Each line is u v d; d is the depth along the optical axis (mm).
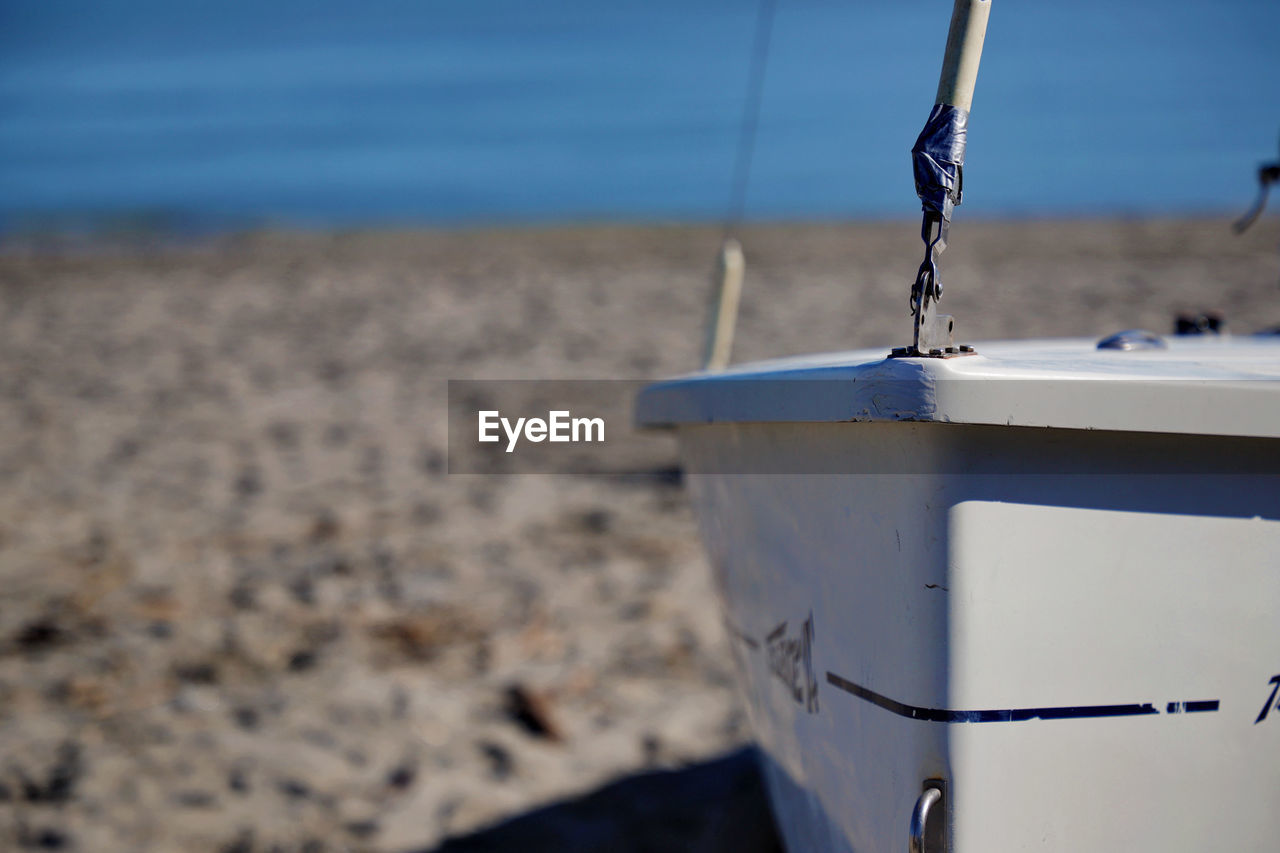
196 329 11969
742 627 2646
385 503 6688
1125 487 1849
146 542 6043
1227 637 1943
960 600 1814
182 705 4191
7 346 11258
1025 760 1877
